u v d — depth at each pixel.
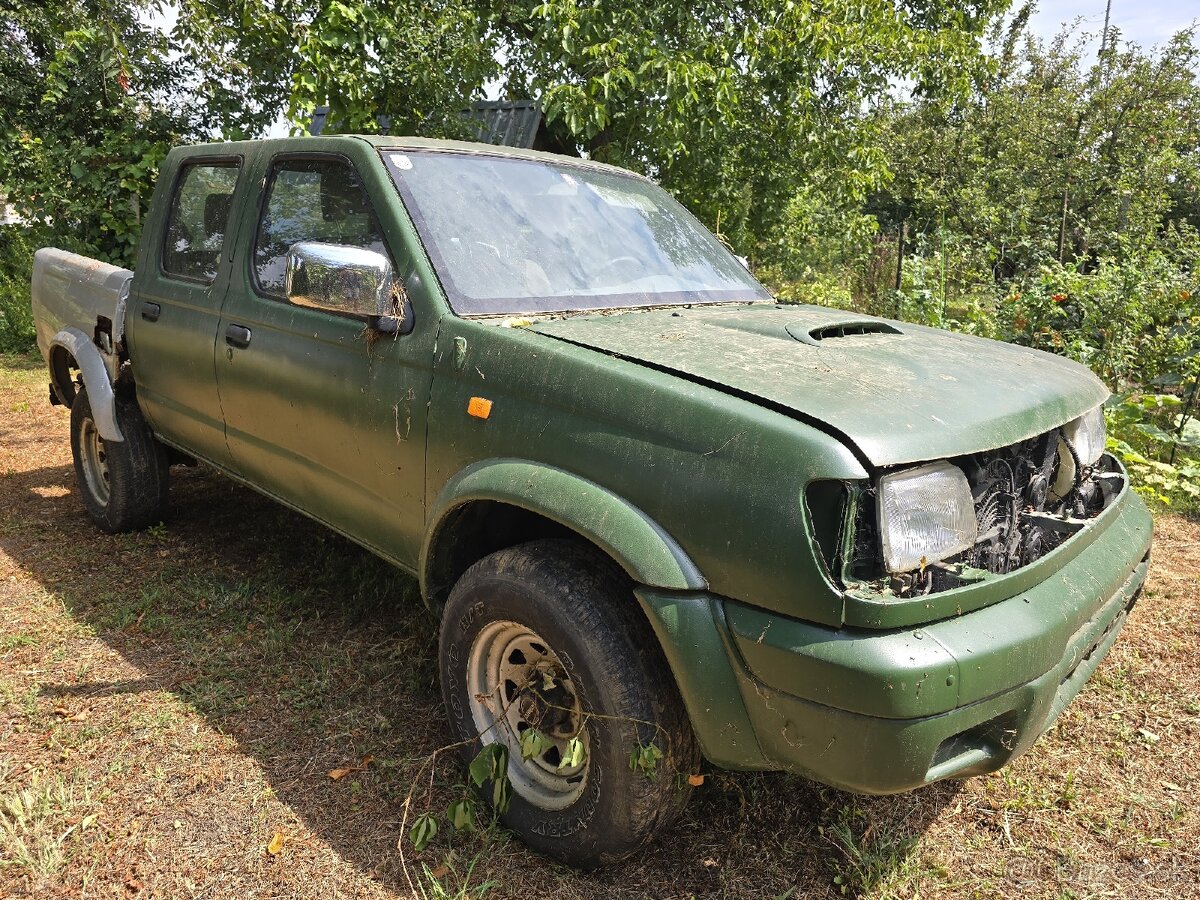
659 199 3.82
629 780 2.19
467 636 2.55
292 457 3.33
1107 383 7.03
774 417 2.03
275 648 3.52
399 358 2.76
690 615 2.05
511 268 2.93
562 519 2.21
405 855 2.44
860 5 8.91
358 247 2.96
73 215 9.78
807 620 1.92
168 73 10.05
